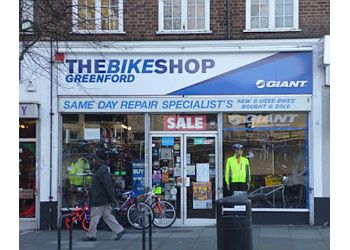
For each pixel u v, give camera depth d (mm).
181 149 14422
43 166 14320
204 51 14102
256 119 14258
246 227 9031
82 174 14508
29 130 14484
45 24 11227
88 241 12312
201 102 14156
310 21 13992
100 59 14281
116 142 14484
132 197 14086
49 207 14281
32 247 11711
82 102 14281
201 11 14336
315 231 13141
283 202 14172
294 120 14164
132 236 12922
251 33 14109
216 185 14289
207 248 11219
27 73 14180
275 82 14008
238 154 14234
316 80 13914
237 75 14094
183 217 14391
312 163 13938
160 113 14367
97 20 13680
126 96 14258
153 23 14289
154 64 14234
